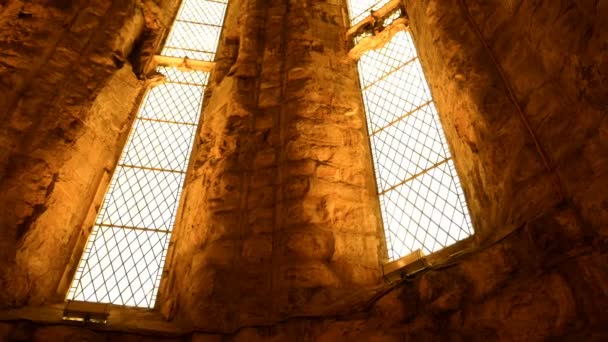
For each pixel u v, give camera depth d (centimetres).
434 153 819
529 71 610
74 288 776
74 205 838
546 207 519
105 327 650
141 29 1254
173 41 1301
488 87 671
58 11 1039
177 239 841
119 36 1124
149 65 1192
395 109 959
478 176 671
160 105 1123
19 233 731
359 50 1149
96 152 926
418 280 587
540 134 567
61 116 888
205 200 836
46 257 758
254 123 945
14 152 799
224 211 803
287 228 764
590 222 471
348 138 926
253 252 746
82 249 824
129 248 841
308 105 955
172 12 1368
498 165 618
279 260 732
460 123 715
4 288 680
